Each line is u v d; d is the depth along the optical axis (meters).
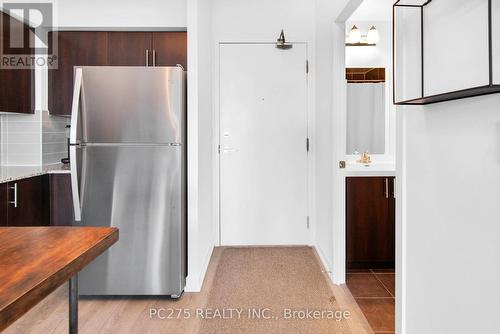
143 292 2.70
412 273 1.59
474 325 1.18
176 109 2.63
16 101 3.18
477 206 1.16
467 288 1.21
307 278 3.16
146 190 2.66
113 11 3.58
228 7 4.05
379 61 3.88
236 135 4.11
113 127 2.63
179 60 3.70
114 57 3.70
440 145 1.36
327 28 3.30
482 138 1.14
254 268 3.41
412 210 1.58
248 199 4.12
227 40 4.06
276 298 2.76
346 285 3.01
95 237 1.20
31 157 3.50
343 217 3.02
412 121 1.57
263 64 4.07
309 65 4.06
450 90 1.29
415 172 1.55
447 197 1.32
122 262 2.69
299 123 4.09
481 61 1.13
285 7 4.05
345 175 3.22
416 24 1.52
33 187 2.98
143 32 3.70
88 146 2.64
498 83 1.05
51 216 3.24
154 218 2.67
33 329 2.28
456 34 1.25
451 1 1.28
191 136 2.84
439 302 1.38
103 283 2.71
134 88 2.62
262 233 4.14
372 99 3.91
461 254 1.25
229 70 4.08
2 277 0.85
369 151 3.92
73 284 1.33
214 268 3.42
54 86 3.65
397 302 1.72
